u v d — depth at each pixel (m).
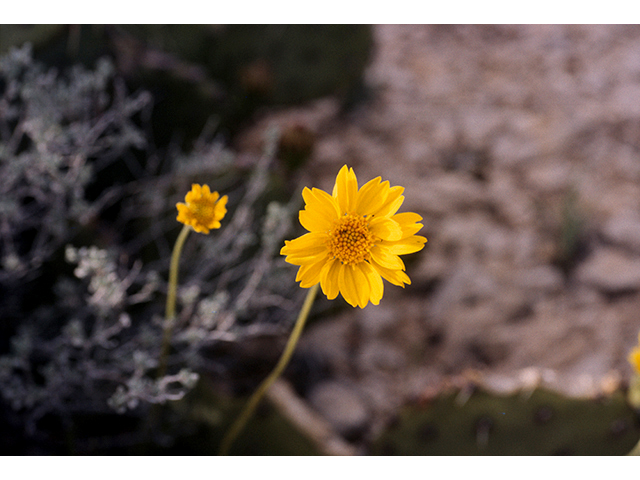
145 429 0.33
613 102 0.77
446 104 0.77
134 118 0.46
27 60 0.34
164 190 0.41
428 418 0.32
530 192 0.64
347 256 0.23
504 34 0.92
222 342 0.43
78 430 0.35
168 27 0.50
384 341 0.49
